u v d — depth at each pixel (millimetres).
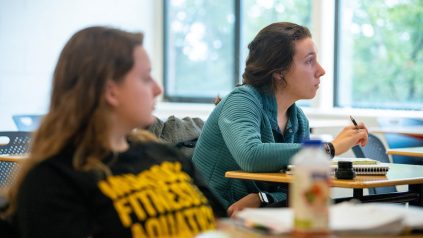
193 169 2336
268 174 3082
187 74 8898
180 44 8930
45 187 1857
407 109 6973
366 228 1588
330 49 7395
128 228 1939
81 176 1919
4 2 7379
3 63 7371
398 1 6984
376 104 7219
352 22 7352
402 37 6969
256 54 3508
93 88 1962
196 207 2129
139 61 2047
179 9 8906
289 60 3436
